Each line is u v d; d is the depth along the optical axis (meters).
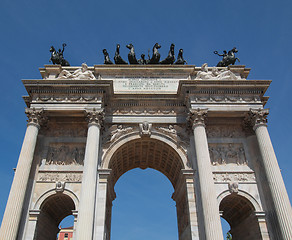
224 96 32.47
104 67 37.72
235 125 33.78
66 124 33.34
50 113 31.67
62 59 39.25
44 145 31.77
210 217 25.03
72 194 28.75
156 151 35.19
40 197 28.45
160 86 36.78
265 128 30.55
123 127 33.25
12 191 26.22
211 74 35.12
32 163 29.97
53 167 30.38
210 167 27.89
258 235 27.77
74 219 27.19
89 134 29.52
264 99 34.50
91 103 31.47
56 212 32.53
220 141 32.53
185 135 32.62
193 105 31.69
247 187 29.52
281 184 27.20
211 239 24.06
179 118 33.56
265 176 29.27
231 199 30.73
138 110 34.12
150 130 32.72
